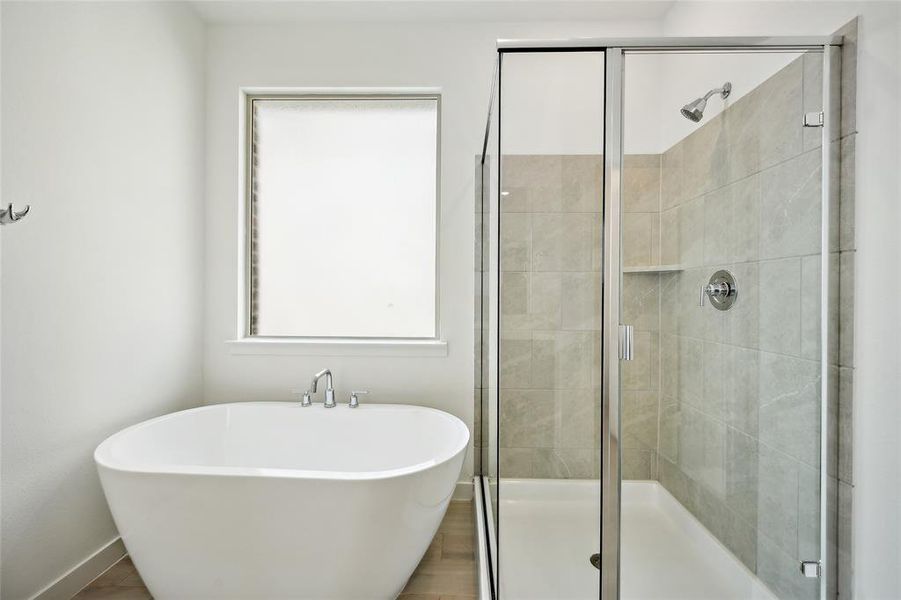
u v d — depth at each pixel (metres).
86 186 1.63
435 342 2.32
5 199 1.35
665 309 1.22
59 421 1.54
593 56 1.21
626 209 1.21
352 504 1.38
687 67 1.22
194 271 2.29
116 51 1.77
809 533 1.29
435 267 2.45
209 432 2.09
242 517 1.39
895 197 1.14
